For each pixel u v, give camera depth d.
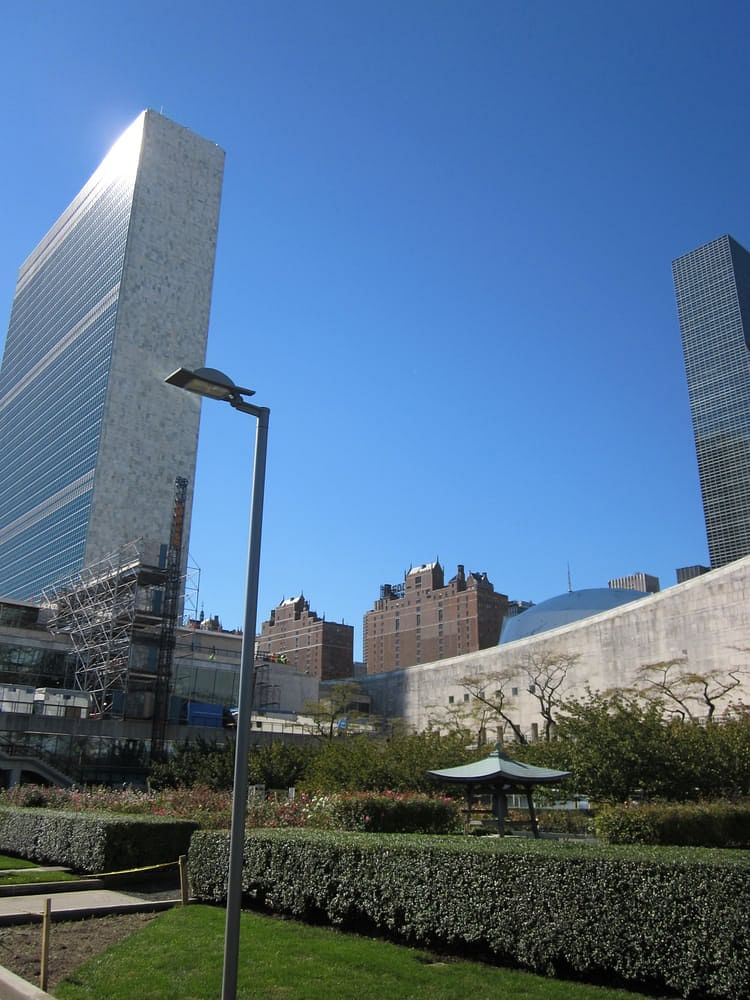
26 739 59.06
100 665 81.19
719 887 9.96
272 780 44.91
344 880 14.15
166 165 151.25
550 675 68.50
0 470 180.88
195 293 147.38
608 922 10.72
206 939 13.20
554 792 40.12
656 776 32.81
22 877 19.94
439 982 10.73
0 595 160.50
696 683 55.38
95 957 12.55
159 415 136.50
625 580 172.12
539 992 10.26
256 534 10.21
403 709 97.69
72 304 160.50
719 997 9.84
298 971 11.26
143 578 85.00
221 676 95.31
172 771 47.91
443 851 12.86
